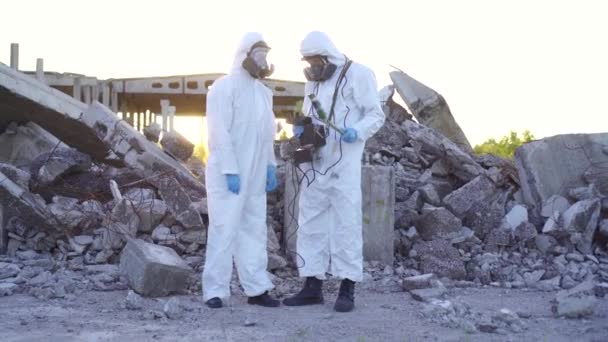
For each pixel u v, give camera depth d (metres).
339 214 6.45
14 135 10.38
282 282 7.68
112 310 6.27
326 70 6.53
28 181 8.59
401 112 10.89
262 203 6.73
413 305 6.63
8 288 6.88
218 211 6.48
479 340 5.38
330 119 6.54
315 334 5.51
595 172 9.55
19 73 9.43
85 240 8.12
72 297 6.71
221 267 6.48
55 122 9.89
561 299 6.37
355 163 6.50
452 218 8.66
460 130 10.98
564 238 8.77
